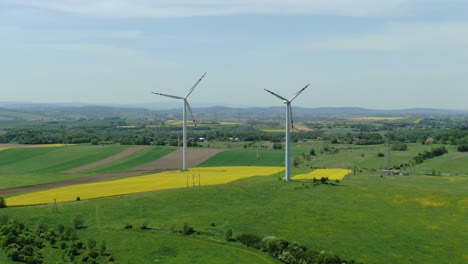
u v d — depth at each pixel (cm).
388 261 7888
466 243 8856
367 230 9231
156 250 7762
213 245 8062
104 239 8181
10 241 7375
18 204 10219
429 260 8056
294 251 7781
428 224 9800
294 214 10006
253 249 7981
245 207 10388
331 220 9725
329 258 7544
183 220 9344
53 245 7706
